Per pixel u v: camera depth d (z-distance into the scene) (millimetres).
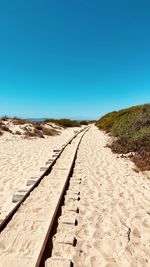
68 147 17766
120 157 13945
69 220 5426
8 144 18156
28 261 3875
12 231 4836
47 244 4445
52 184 8188
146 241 5031
